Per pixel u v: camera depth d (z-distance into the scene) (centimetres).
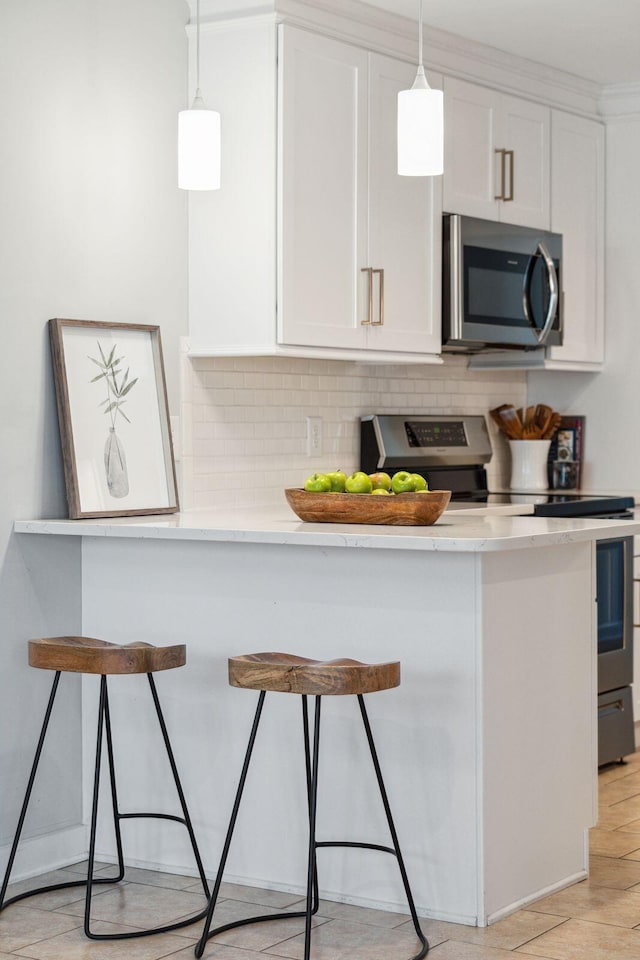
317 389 471
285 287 397
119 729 371
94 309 379
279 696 342
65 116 368
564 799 346
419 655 321
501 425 562
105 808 374
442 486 519
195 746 357
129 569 367
